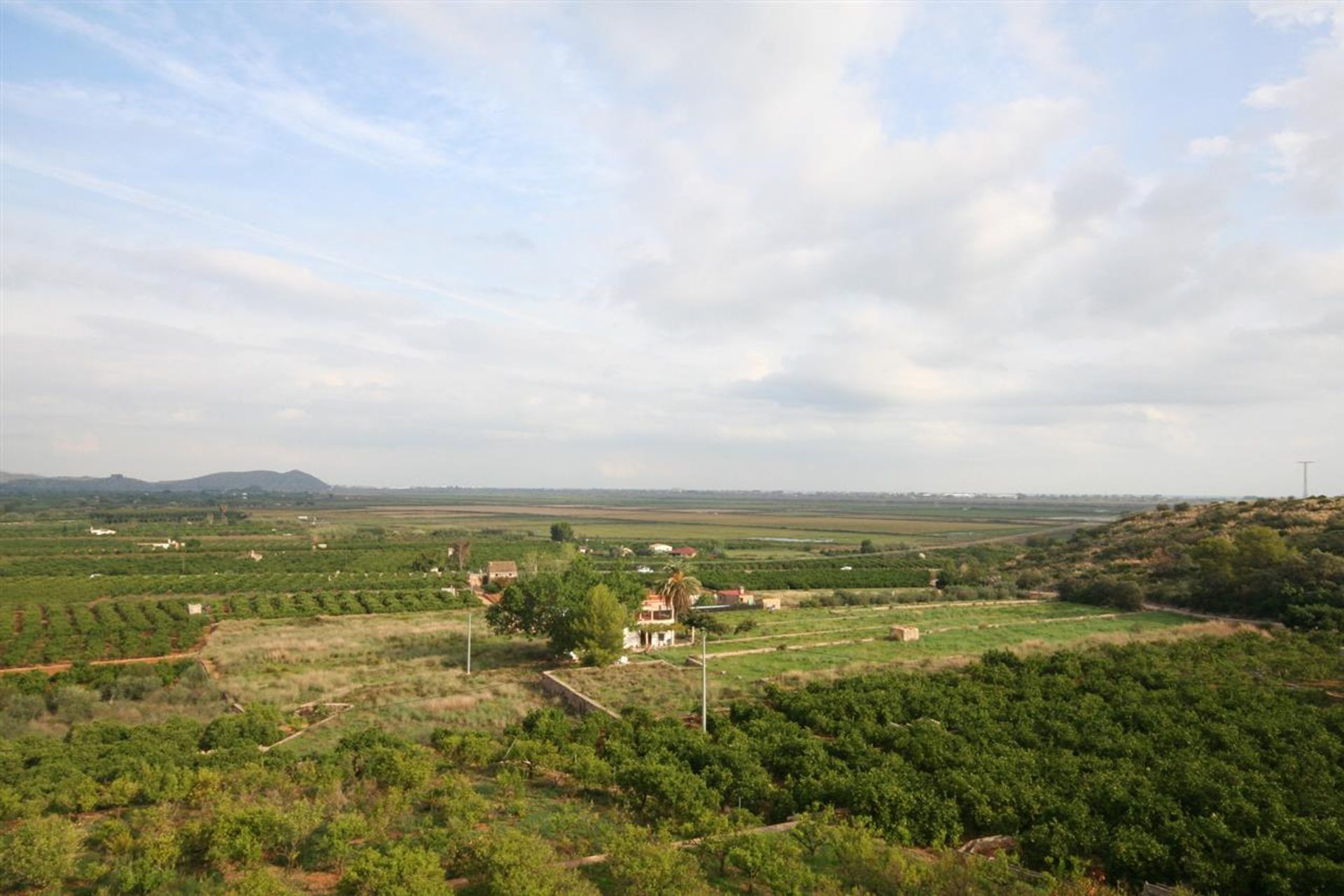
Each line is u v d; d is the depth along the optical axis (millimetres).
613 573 91125
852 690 57750
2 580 145125
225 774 40969
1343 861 30266
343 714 59844
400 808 35188
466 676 74188
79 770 43500
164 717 61281
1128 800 35062
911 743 44625
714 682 65562
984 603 113375
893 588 139375
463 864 28422
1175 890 27562
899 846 31984
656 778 36719
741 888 28344
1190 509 148625
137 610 114688
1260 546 95125
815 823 32438
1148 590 105812
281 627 106438
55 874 27703
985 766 40281
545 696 66062
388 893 24656
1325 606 79062
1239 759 41531
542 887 25406
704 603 115625
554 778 43188
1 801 36031
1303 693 54250
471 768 44906
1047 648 73750
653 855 27562
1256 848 30031
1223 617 91375
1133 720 49219
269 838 30156
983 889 27250
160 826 32156
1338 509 120062
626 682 66062
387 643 93562
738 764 40812
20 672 78250
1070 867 31203
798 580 146625
